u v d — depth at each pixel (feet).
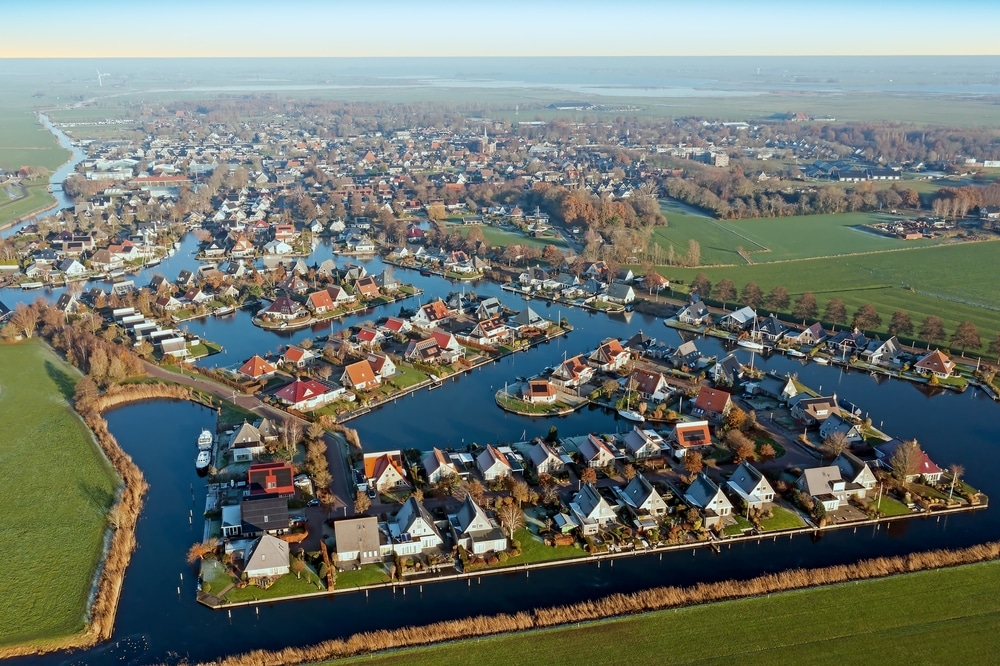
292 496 411.34
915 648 311.47
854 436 476.95
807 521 401.70
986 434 501.97
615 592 347.97
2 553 367.86
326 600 342.23
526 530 391.04
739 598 341.41
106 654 308.19
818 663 303.68
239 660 303.07
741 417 490.08
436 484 425.28
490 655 307.99
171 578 354.74
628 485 421.59
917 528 399.03
